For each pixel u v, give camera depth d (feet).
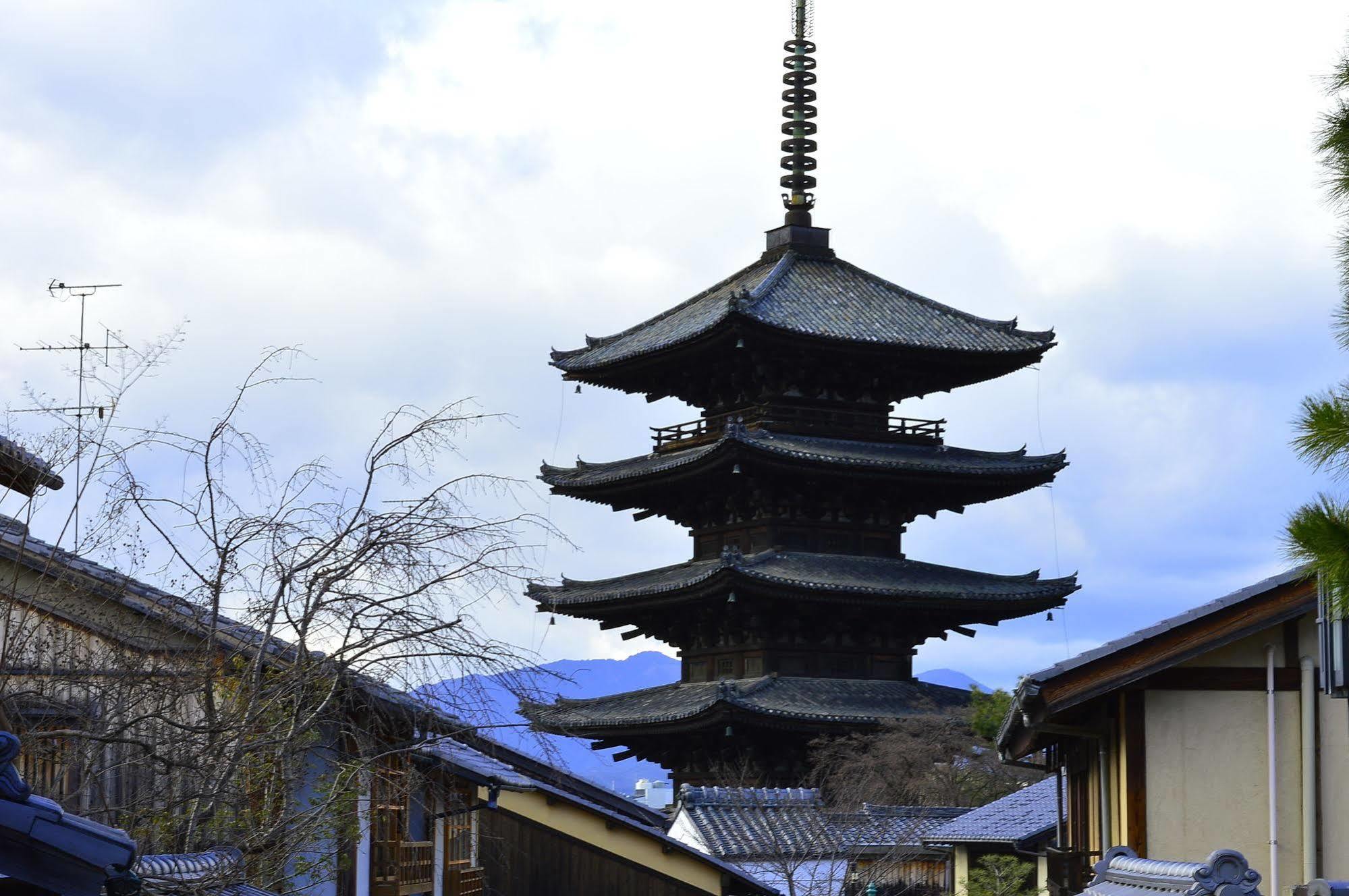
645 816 126.21
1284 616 75.10
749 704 198.29
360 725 57.11
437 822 83.10
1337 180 39.04
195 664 53.06
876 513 216.95
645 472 213.66
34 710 52.29
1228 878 49.93
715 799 162.09
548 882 106.22
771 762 209.05
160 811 49.24
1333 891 45.68
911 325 217.97
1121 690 77.92
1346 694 53.88
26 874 23.11
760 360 211.41
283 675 50.57
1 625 55.42
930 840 151.23
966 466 211.82
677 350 213.05
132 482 52.08
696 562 220.64
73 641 54.70
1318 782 75.66
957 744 194.29
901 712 205.57
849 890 151.64
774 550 211.82
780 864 151.02
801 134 235.40
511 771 85.87
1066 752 93.61
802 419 215.92
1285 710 76.38
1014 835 145.18
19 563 52.90
